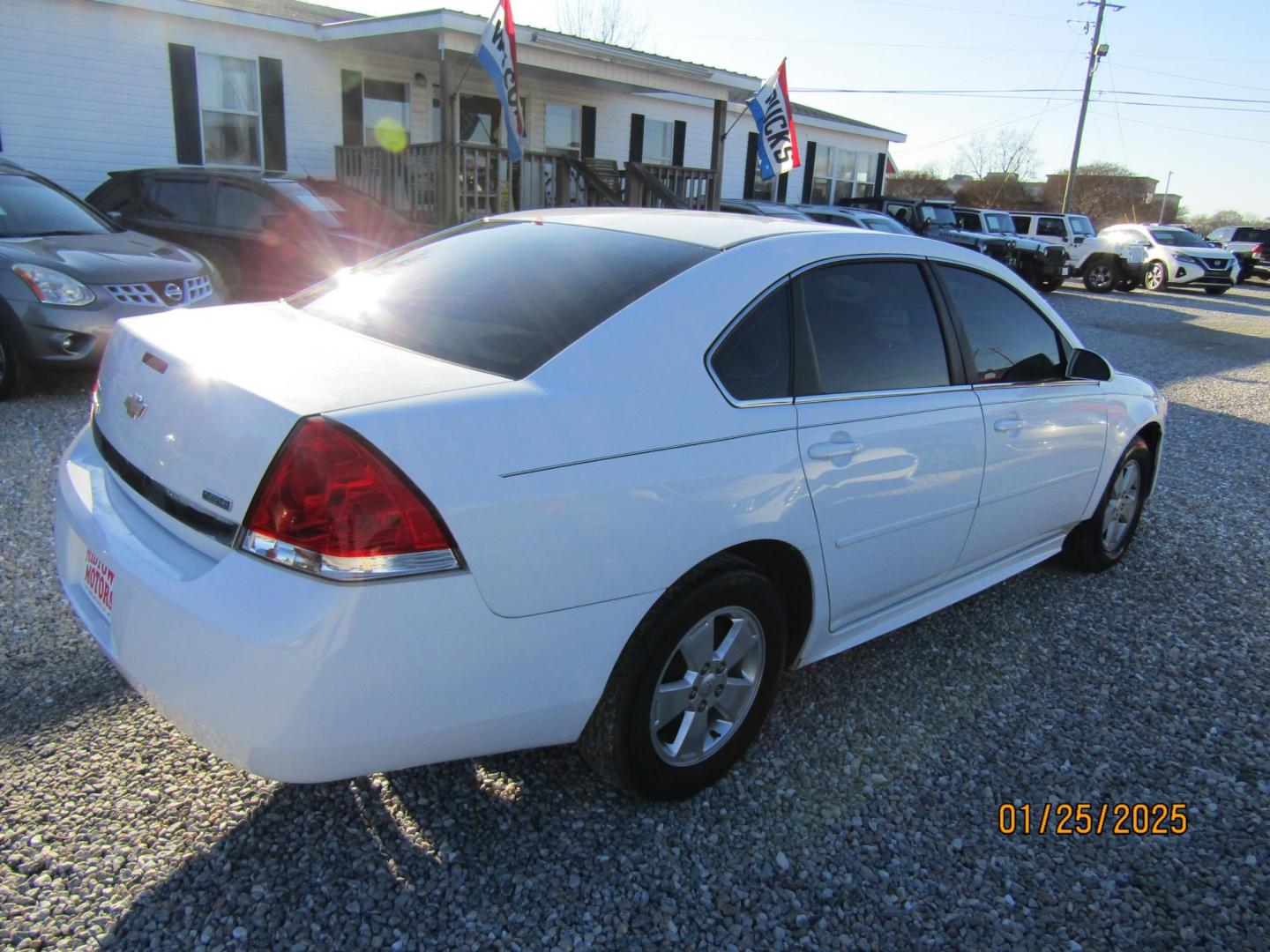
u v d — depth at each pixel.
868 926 2.15
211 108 11.59
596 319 2.31
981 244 19.17
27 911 2.01
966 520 3.23
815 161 22.00
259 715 1.82
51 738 2.60
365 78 12.99
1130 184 53.69
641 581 2.18
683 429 2.28
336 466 1.81
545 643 2.06
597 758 2.34
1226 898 2.31
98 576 2.21
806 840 2.42
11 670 2.91
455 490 1.89
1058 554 4.45
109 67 10.62
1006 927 2.18
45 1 10.00
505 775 2.58
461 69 13.38
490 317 2.40
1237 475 6.29
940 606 3.40
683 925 2.11
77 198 7.21
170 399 2.14
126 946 1.94
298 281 8.92
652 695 2.31
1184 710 3.19
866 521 2.78
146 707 2.77
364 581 1.80
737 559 2.46
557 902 2.15
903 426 2.86
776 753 2.79
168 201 9.60
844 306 2.83
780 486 2.46
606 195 13.38
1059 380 3.73
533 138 15.56
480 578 1.92
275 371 2.07
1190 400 9.18
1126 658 3.54
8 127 10.06
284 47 12.05
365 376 2.06
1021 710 3.13
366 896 2.12
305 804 2.41
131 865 2.16
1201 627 3.86
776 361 2.58
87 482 2.43
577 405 2.12
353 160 12.79
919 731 2.96
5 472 4.60
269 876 2.16
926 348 3.10
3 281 5.66
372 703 1.86
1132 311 18.27
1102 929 2.19
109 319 5.93
